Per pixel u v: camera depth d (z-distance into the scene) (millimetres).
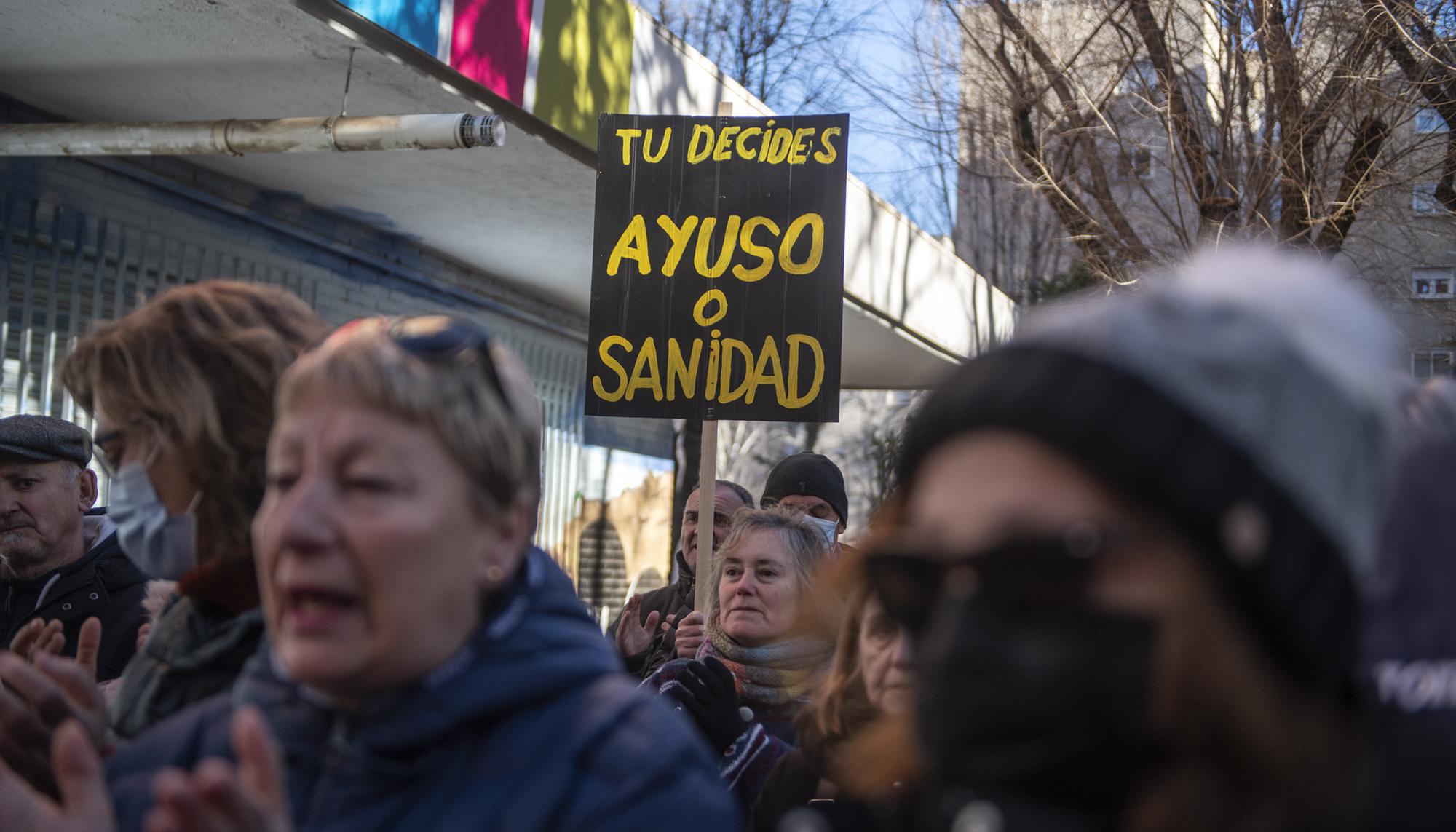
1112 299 721
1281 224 10070
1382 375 677
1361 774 691
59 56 5137
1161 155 11602
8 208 5570
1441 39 9555
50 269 5793
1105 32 12195
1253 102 10758
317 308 7625
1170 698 625
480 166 6555
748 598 2684
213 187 6711
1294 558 619
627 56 6816
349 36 4840
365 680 1112
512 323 9977
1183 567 629
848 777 935
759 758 2508
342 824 1122
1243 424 619
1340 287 691
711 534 4020
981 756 652
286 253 7336
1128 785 639
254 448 1457
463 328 1217
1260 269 702
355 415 1125
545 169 6590
